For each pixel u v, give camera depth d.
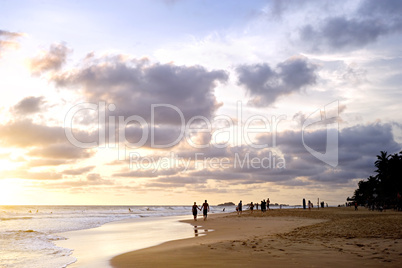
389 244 13.04
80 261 12.53
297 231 19.92
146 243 18.34
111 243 19.06
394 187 72.44
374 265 9.38
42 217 60.50
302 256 11.03
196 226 31.28
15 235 24.53
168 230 27.80
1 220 48.41
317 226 22.08
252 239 16.52
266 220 35.53
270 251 12.24
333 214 40.94
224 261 10.45
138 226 34.34
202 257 11.30
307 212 50.28
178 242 17.67
